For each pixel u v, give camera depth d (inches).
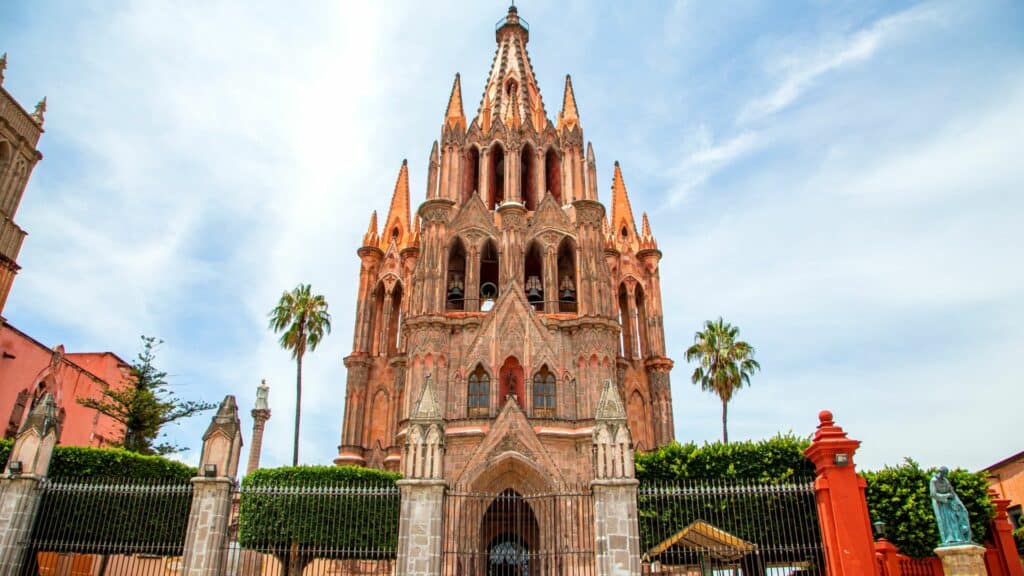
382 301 2279.8
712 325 2292.1
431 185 2198.6
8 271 1759.4
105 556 1023.0
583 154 2324.1
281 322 2278.5
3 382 1753.2
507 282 1991.9
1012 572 1095.6
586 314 1920.5
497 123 2336.4
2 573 891.4
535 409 1830.7
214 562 883.4
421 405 941.2
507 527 1614.2
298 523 1160.2
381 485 1322.6
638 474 1294.3
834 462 887.7
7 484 935.0
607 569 829.2
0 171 1806.1
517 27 2687.0
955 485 1134.4
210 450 944.3
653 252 2320.4
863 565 832.3
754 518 1190.3
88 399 1923.0
